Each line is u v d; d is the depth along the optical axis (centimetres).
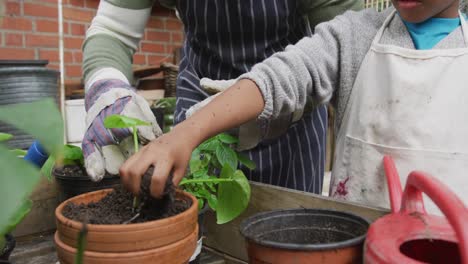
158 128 73
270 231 54
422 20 78
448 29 80
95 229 47
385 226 46
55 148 25
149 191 52
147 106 74
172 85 288
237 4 94
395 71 77
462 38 78
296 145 105
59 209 54
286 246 45
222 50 101
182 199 61
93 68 90
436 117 74
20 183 22
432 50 75
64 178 80
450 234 44
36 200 88
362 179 81
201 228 74
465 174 75
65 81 288
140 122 60
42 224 89
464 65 74
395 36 82
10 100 184
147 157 53
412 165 76
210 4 96
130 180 52
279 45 102
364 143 80
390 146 78
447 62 74
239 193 69
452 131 74
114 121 60
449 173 75
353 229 53
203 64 105
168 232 49
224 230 82
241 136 90
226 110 62
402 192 58
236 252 80
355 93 82
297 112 89
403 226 46
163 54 324
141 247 48
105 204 59
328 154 268
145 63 317
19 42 269
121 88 76
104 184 79
